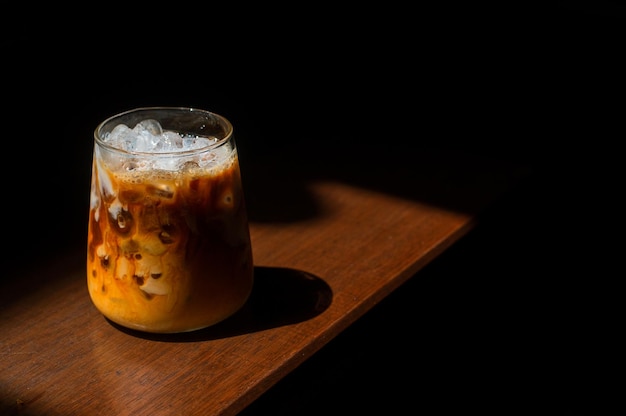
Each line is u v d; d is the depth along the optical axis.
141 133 0.69
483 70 1.42
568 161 1.37
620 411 1.08
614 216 1.38
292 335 0.71
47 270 0.76
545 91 1.41
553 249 1.36
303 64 1.33
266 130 1.15
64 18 1.01
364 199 0.86
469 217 0.84
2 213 0.82
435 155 0.94
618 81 1.37
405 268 0.77
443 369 1.04
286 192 0.87
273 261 0.78
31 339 0.70
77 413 0.65
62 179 0.88
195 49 1.18
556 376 1.14
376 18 1.38
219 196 0.68
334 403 0.90
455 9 1.41
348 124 1.00
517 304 1.22
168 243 0.67
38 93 1.00
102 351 0.69
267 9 1.27
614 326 1.23
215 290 0.69
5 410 0.65
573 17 1.38
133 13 1.08
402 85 1.37
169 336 0.70
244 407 0.66
